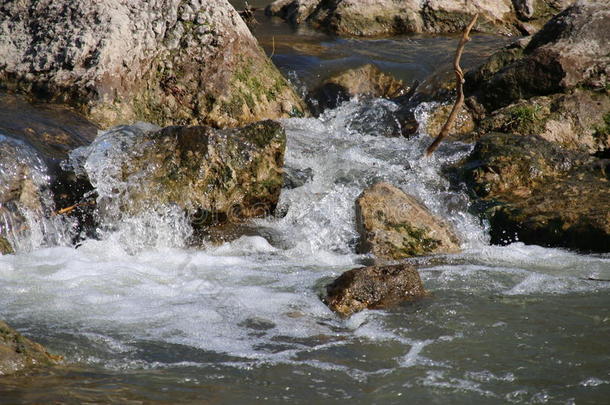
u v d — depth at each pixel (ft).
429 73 77.66
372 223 46.19
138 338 32.48
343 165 56.49
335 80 74.43
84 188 46.88
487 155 54.34
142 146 48.42
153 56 61.77
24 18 60.49
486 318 35.65
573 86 62.49
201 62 62.95
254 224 49.37
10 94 56.80
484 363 31.19
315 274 41.57
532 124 59.98
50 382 27.78
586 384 29.50
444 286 39.75
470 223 49.96
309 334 33.78
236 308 36.19
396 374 30.17
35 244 43.93
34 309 34.94
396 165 57.26
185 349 31.71
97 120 56.18
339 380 29.63
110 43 58.59
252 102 64.03
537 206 49.26
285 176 54.08
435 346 32.73
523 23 95.66
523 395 28.66
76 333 32.63
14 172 44.73
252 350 31.91
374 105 70.23
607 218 45.73
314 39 88.07
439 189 53.83
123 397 27.12
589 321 35.29
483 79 67.82
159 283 39.32
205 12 64.28
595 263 43.78
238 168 48.65
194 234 47.32
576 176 52.65
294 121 64.90
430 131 64.39
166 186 47.14
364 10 92.48
